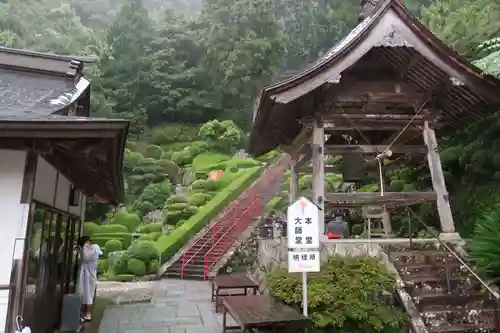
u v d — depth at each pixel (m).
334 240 7.57
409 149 8.52
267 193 20.23
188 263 14.71
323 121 8.33
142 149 29.28
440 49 7.56
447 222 7.70
